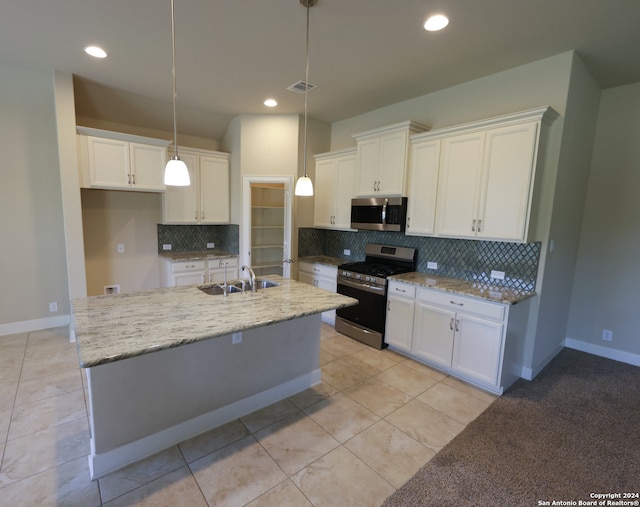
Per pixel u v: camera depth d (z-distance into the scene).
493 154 2.77
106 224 4.24
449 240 3.46
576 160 3.03
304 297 2.44
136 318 1.90
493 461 1.97
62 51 2.79
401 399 2.63
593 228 3.41
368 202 3.79
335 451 2.04
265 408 2.48
